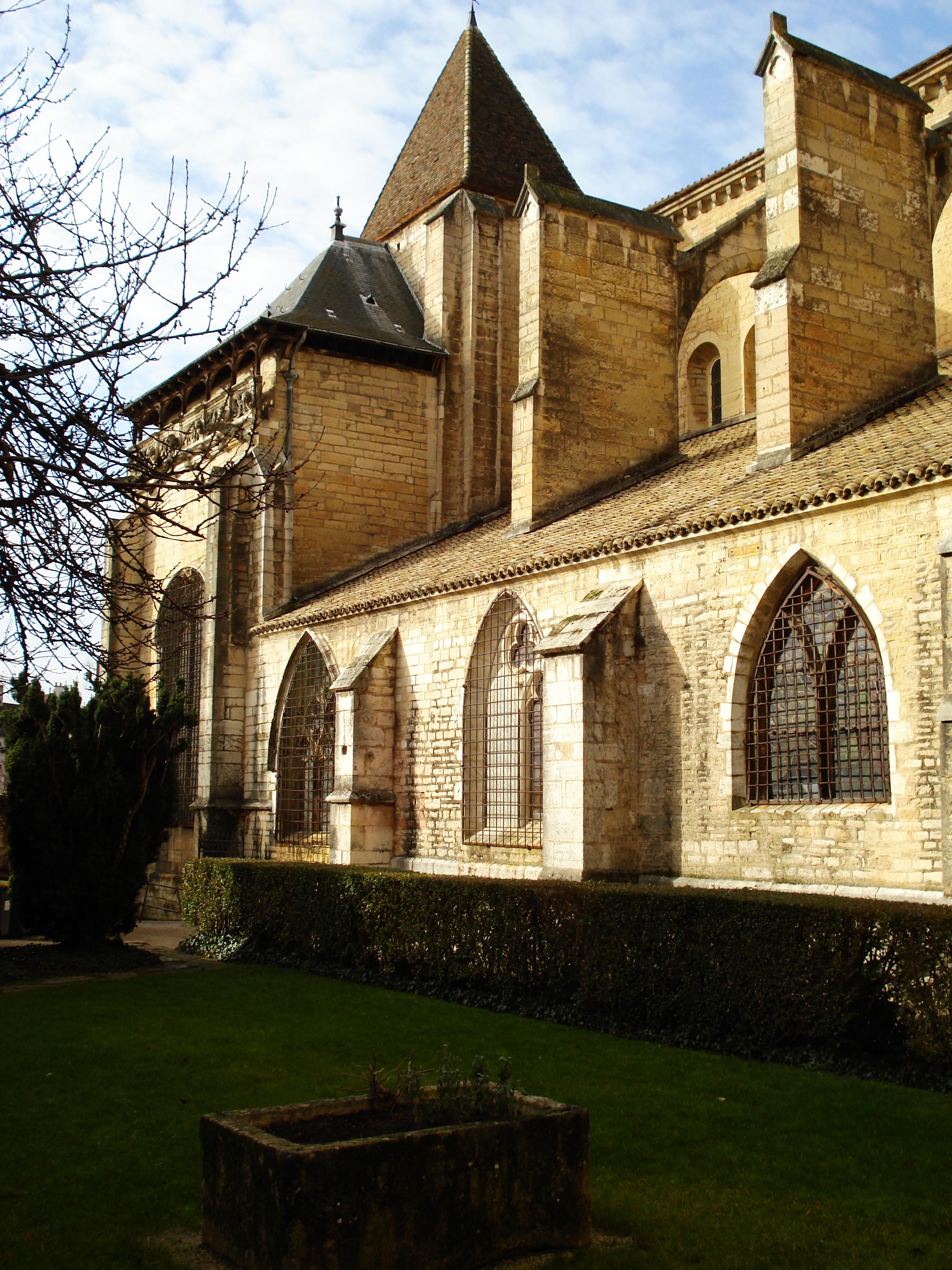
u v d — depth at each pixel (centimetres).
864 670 1609
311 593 3238
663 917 1308
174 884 3316
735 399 3177
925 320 2228
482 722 2334
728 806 1764
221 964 2009
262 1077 1090
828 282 2105
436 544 3272
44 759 2006
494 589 2305
